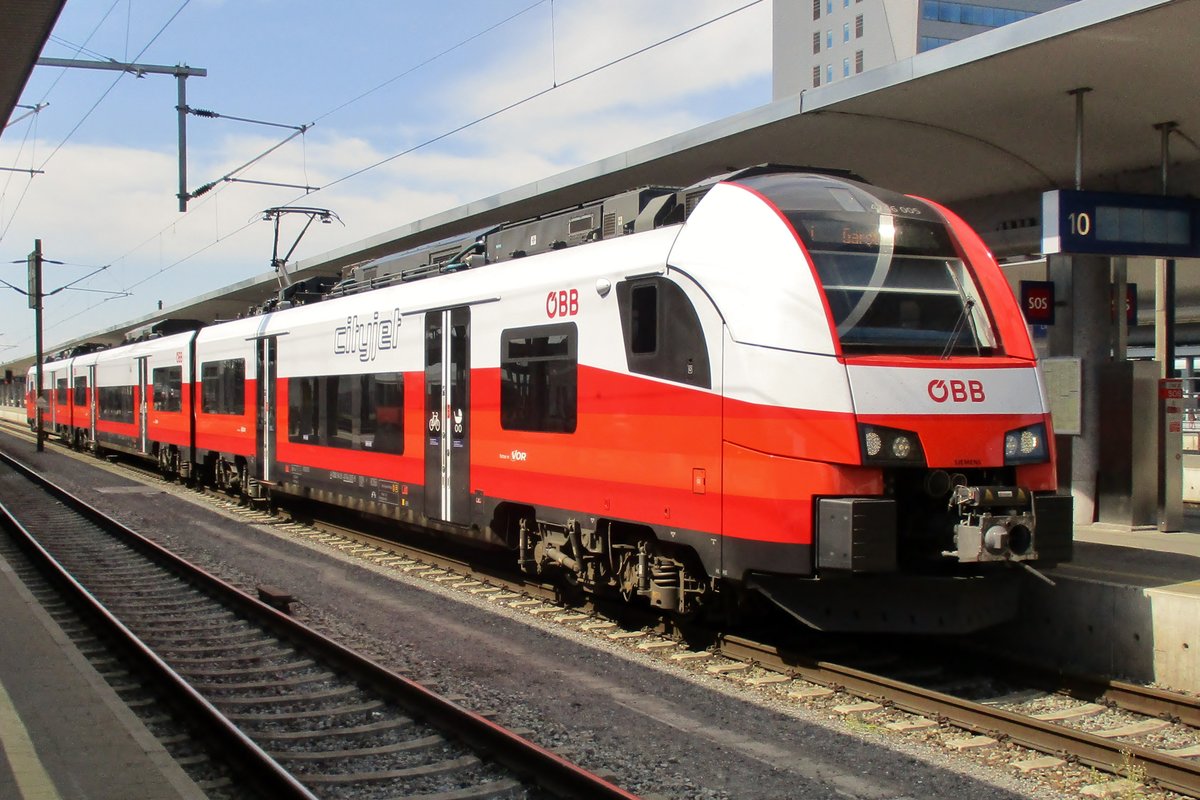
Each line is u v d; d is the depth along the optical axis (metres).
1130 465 10.77
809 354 6.64
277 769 4.87
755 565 6.77
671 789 5.04
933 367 6.82
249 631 8.64
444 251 11.63
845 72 69.62
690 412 7.26
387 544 13.09
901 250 7.26
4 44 9.89
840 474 6.49
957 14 66.50
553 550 8.96
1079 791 5.14
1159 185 10.98
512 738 5.23
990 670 7.34
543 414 8.86
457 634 8.39
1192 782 5.06
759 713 6.29
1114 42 7.99
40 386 35.19
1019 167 11.48
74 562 12.40
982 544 6.53
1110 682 6.54
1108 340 11.41
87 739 5.38
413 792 5.00
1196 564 8.30
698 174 12.58
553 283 8.77
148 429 23.30
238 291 31.25
